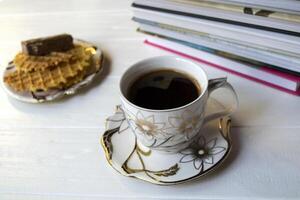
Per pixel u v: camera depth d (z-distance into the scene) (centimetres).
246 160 43
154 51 61
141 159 43
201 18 51
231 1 48
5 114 52
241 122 47
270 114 47
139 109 40
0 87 56
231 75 54
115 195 41
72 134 48
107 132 46
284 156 42
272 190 40
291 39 45
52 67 57
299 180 40
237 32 49
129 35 66
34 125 50
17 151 47
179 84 44
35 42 58
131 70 45
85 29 69
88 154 45
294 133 45
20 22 74
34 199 41
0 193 42
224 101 49
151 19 58
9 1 82
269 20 45
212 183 41
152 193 41
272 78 51
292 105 48
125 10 74
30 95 54
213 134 45
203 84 42
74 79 55
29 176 44
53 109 52
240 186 40
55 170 44
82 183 42
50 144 47
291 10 44
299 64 47
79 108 52
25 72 57
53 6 78
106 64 59
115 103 52
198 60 57
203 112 42
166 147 42
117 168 42
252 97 50
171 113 39
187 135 42
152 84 44
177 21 55
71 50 60
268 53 48
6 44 67
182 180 40
